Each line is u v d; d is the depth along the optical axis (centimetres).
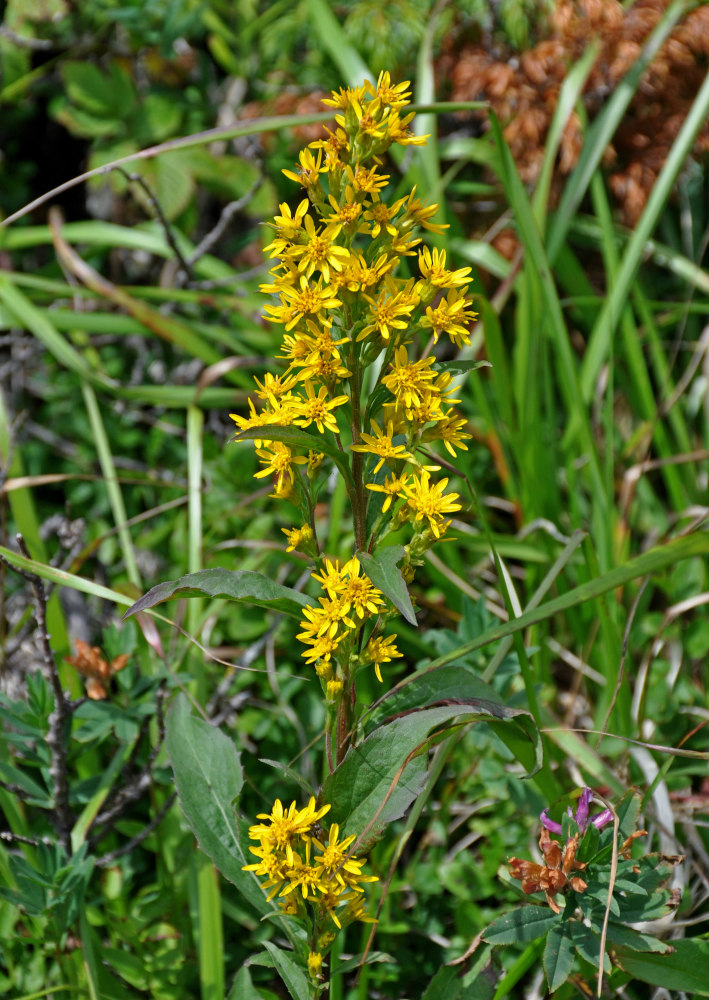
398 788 75
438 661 78
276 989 87
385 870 88
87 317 111
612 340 98
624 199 125
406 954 87
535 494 101
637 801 80
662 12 120
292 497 75
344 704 76
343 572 74
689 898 86
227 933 88
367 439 74
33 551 95
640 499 115
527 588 99
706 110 100
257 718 94
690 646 96
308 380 74
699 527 89
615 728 92
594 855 78
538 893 79
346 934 88
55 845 84
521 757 82
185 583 74
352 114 73
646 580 88
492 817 91
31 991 84
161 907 86
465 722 77
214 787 79
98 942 84
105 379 106
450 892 89
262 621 97
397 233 74
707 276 116
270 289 74
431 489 74
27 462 122
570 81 108
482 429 111
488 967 79
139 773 90
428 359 74
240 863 78
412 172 114
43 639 83
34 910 81
